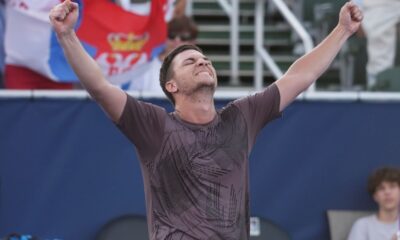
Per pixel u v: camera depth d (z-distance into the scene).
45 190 13.88
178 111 8.23
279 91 8.57
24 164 13.88
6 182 13.85
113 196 13.98
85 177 13.95
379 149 14.26
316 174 14.20
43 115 13.92
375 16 17.83
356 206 14.23
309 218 14.17
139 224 13.71
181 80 8.12
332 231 14.03
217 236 7.67
